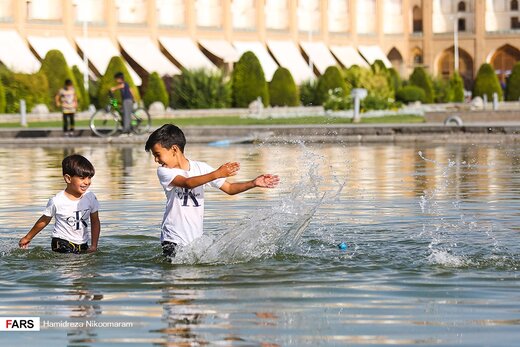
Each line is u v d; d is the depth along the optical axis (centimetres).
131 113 2767
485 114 3594
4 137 2869
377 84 5050
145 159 2048
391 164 1812
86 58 4681
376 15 6900
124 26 5356
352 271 752
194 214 807
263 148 2369
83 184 851
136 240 912
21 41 4862
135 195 1304
